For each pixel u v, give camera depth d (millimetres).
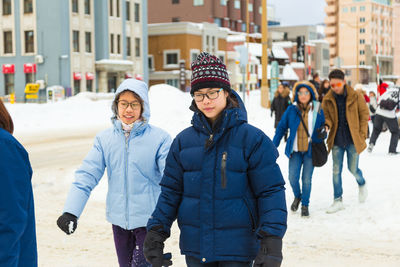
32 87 51594
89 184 4238
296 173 7781
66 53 53812
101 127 24750
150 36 73000
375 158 12773
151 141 4336
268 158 3070
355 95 7863
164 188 3273
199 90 3080
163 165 4289
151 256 3174
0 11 55688
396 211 7500
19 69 55094
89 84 57031
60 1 53062
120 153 4324
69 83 53625
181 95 27219
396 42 177125
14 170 2605
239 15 107938
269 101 31844
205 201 3074
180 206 3193
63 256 6066
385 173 10188
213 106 3090
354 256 5980
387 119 13703
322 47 129875
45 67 54062
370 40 161125
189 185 3143
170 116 24375
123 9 61656
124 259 4555
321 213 7836
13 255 2574
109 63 57250
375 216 7434
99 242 6652
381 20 168125
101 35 58375
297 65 116875
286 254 6059
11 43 55594
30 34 54781
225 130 3094
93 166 4316
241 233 3066
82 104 31812
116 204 4348
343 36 163500
